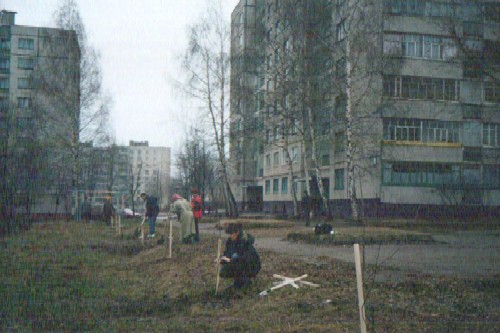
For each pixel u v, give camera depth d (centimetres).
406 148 3684
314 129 3488
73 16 4438
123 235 2253
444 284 919
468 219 3500
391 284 914
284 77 3484
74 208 3991
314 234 1891
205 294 896
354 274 1031
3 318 742
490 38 3834
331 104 3456
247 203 6256
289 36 3462
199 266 1173
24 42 6253
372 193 3609
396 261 1300
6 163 2377
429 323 660
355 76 3384
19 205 2625
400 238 1838
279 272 1057
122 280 1096
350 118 3159
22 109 3172
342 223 2831
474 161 3819
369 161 3575
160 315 757
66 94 4228
